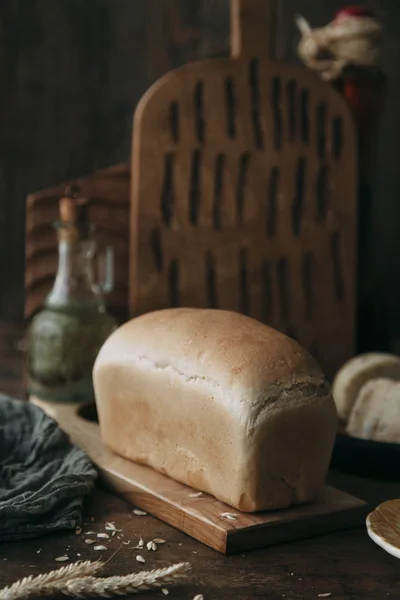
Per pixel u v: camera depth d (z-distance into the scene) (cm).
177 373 126
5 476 130
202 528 120
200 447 124
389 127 224
